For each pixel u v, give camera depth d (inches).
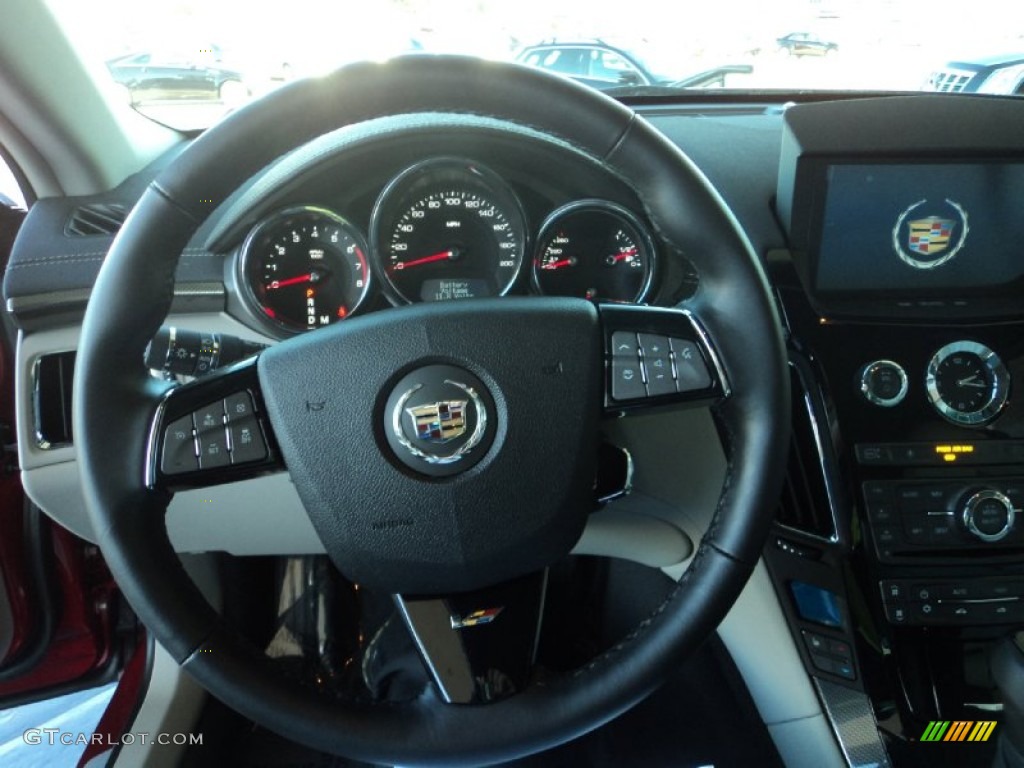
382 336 34.5
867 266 54.8
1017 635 52.1
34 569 65.7
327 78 31.4
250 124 31.2
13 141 55.2
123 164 60.3
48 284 51.0
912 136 51.2
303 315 51.8
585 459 36.1
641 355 36.1
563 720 35.2
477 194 50.6
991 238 54.0
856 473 54.8
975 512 54.0
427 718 35.5
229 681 33.8
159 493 34.1
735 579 35.8
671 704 63.7
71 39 54.1
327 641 68.3
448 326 34.6
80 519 55.4
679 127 63.2
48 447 53.0
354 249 50.8
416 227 51.3
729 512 36.0
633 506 54.2
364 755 35.0
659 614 36.4
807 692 59.9
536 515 35.6
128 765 55.4
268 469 35.3
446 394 34.3
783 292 54.6
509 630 37.1
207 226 51.6
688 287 52.6
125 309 32.0
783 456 35.8
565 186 52.1
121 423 32.9
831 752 61.0
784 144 53.5
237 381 34.9
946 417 54.6
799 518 55.6
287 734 34.6
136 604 33.5
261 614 70.0
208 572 64.7
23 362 52.2
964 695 57.7
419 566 35.5
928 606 55.4
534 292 53.7
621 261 53.2
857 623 56.2
